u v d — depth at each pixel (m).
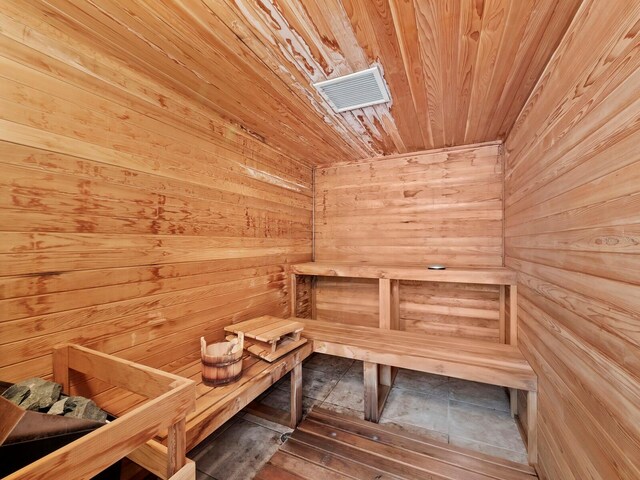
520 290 1.84
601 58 0.85
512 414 1.96
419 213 2.64
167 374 0.87
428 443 1.67
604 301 0.82
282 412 1.99
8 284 0.96
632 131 0.69
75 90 1.14
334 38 1.18
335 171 3.01
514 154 1.96
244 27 1.13
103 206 1.24
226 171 1.93
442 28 1.11
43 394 0.89
